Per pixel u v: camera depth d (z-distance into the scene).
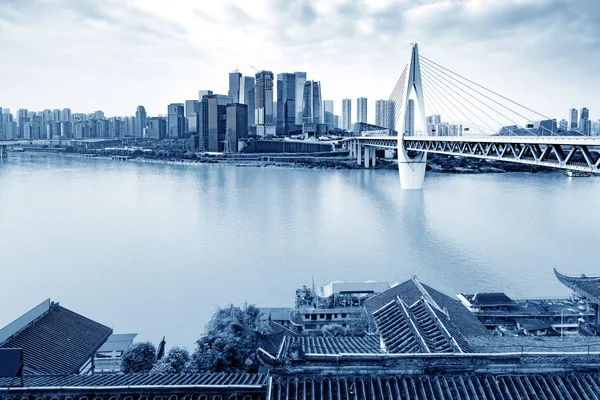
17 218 132.62
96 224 125.75
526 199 173.00
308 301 70.31
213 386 23.28
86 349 42.34
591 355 20.30
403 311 28.92
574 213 143.88
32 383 24.97
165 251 100.19
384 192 190.75
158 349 53.12
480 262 92.62
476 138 116.00
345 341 27.06
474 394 19.50
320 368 19.95
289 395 19.42
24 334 40.75
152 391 23.31
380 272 87.31
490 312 65.94
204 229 120.19
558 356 20.25
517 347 25.41
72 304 72.25
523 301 69.75
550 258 95.25
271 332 51.97
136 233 115.81
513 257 96.06
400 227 123.25
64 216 136.12
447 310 46.31
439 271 87.62
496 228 122.38
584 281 58.09
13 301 73.19
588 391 19.62
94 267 89.50
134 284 80.81
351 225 125.50
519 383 19.89
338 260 94.38
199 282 81.81
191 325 65.25
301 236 113.12
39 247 102.75
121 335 59.12
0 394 23.22
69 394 23.33
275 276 85.12
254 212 143.75
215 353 43.16
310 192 189.75
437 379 20.02
